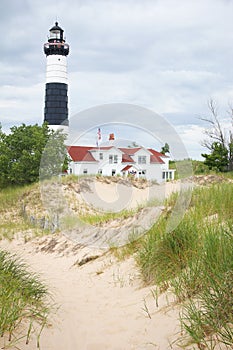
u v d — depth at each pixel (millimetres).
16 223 15180
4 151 25078
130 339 4438
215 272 4465
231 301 3986
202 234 6047
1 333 4039
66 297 6391
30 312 4887
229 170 26500
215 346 3611
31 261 9688
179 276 5160
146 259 6453
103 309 5648
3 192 22203
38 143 24656
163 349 3979
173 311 4711
